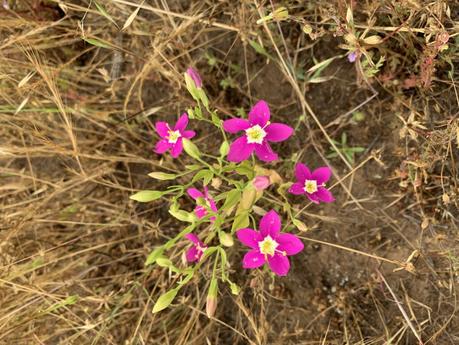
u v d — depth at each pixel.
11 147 0.19
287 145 0.20
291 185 0.17
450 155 0.17
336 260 0.19
